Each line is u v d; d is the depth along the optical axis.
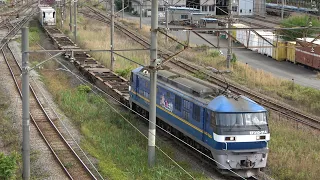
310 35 69.81
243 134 26.47
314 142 32.50
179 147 31.98
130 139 32.66
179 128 31.28
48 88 46.25
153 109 27.88
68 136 32.44
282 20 85.25
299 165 27.56
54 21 86.12
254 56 74.56
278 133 34.06
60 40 70.25
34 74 50.53
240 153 26.47
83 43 71.44
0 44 67.38
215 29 27.50
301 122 37.97
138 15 119.56
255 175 27.20
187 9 97.81
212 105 27.22
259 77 54.69
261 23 94.88
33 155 28.47
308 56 63.41
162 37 81.56
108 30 89.31
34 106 39.47
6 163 24.55
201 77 52.94
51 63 58.12
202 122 28.11
